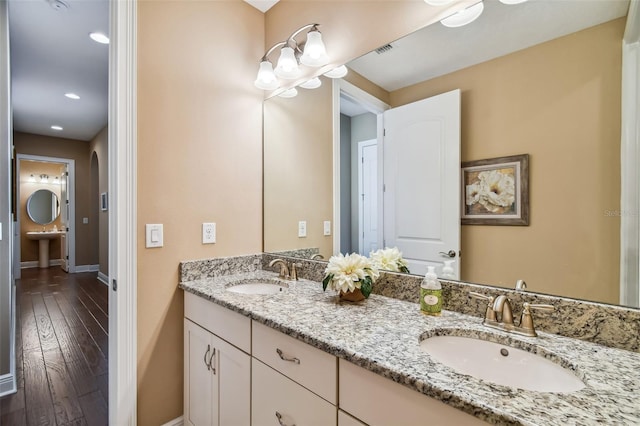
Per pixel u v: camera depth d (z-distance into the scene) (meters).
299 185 1.90
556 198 1.04
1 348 2.04
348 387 0.88
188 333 1.64
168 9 1.67
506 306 1.04
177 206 1.69
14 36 2.67
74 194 6.18
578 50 1.01
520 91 1.12
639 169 0.91
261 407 1.19
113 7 1.52
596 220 0.97
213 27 1.85
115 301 1.50
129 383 1.52
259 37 2.08
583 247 0.99
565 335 0.98
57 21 2.48
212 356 1.46
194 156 1.75
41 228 6.96
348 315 1.16
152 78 1.60
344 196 1.70
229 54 1.92
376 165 1.56
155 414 1.61
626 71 0.93
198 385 1.56
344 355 0.86
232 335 1.34
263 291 1.78
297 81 1.91
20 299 4.20
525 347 0.92
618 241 0.93
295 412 1.04
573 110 1.01
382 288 1.44
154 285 1.61
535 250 1.08
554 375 0.84
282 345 1.09
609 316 0.92
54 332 3.07
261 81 1.84
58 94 3.94
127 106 1.51
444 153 1.32
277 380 1.11
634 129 0.91
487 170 1.20
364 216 1.61
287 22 1.96
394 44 1.47
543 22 1.08
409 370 0.75
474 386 0.69
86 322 3.35
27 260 6.77
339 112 1.71
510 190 1.14
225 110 1.89
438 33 1.33
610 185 0.95
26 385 2.15
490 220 1.19
